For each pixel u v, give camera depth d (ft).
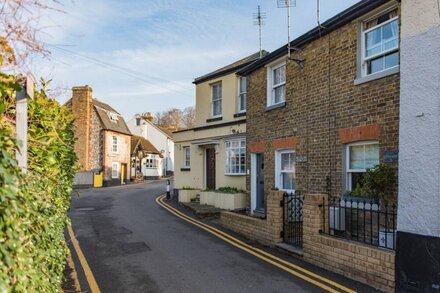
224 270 23.43
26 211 9.12
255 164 45.32
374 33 28.37
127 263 25.20
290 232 29.50
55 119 17.15
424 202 17.43
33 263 9.66
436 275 16.71
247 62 54.24
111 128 122.21
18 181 8.58
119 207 57.16
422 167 17.62
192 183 65.16
